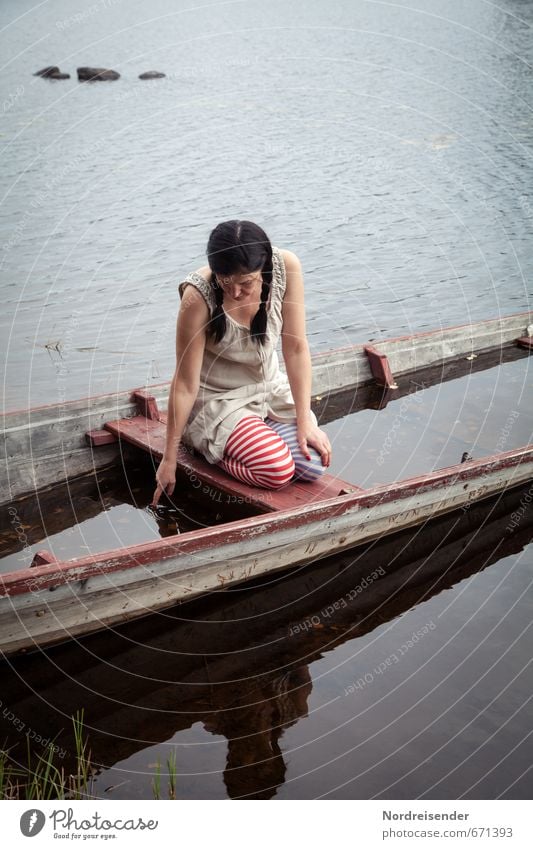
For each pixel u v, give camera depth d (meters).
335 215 10.45
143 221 10.45
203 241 9.59
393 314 7.36
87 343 6.84
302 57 24.12
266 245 3.62
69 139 15.48
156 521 4.29
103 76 21.89
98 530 4.21
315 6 34.53
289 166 13.05
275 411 4.26
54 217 10.71
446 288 7.96
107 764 2.91
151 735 3.04
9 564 3.92
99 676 3.33
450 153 13.46
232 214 10.63
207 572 3.58
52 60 25.14
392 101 17.81
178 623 3.61
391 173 12.41
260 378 4.16
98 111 18.03
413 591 3.83
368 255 8.95
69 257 9.13
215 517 4.34
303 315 4.04
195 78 21.73
